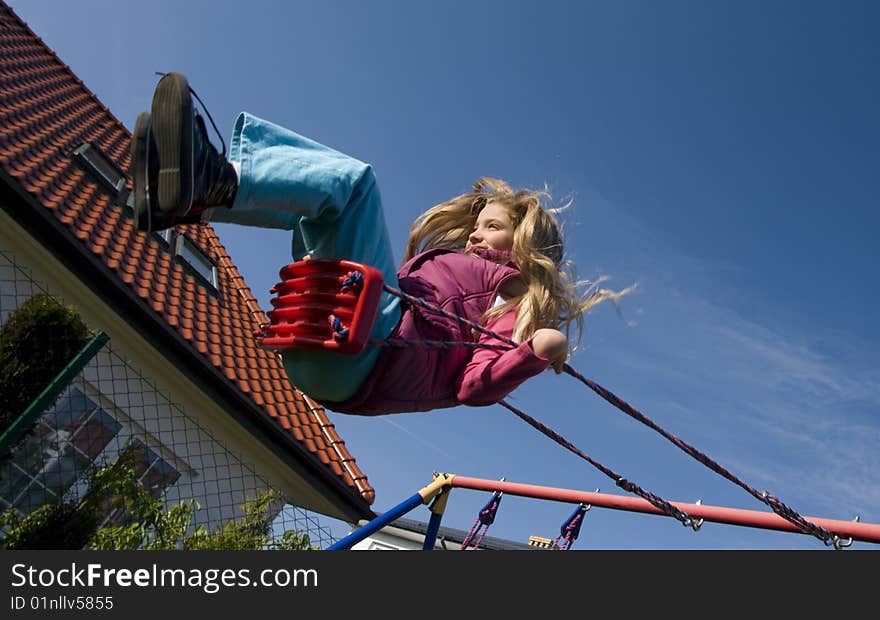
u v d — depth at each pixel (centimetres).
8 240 663
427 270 260
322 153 224
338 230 224
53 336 568
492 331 240
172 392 734
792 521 321
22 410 543
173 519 538
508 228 275
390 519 525
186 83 190
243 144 211
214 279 994
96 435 659
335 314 210
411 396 240
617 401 268
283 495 788
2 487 550
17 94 938
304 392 238
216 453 749
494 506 512
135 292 697
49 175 779
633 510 431
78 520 505
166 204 190
